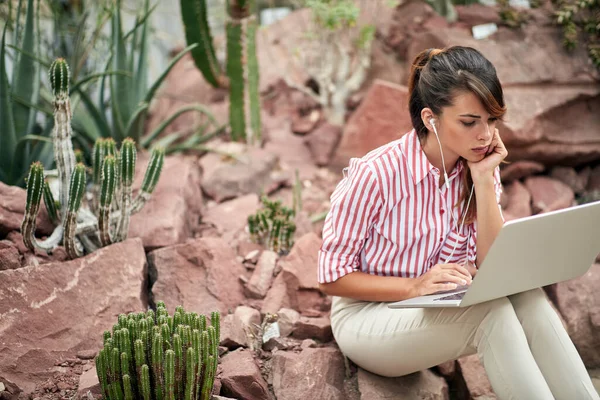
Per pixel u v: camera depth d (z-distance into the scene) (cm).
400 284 212
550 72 357
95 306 248
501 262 181
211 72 394
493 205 211
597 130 358
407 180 208
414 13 427
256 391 226
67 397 219
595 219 191
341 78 416
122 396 196
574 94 354
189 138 414
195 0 358
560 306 278
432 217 214
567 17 361
